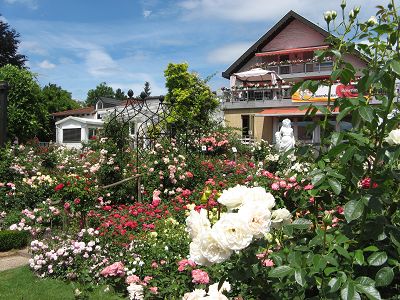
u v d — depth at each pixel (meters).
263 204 1.54
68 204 5.57
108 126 10.46
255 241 1.75
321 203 2.21
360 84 1.87
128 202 7.89
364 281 1.53
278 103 25.42
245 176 8.13
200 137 12.41
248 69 32.28
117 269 4.23
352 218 1.62
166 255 4.21
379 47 2.28
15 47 32.06
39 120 20.36
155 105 18.52
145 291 3.72
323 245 1.67
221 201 1.66
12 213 7.41
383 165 2.02
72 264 4.82
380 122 2.03
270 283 1.82
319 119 2.30
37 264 4.90
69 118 30.06
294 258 1.63
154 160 8.52
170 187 8.31
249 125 26.17
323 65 27.84
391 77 1.78
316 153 2.27
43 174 9.16
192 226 1.57
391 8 2.18
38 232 6.16
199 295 1.80
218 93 26.91
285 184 3.58
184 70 22.09
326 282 1.58
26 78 19.00
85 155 11.54
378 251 1.69
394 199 1.99
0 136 9.52
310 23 29.73
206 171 8.80
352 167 1.86
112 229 5.16
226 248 1.43
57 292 4.34
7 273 5.03
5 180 8.58
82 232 5.11
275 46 31.45
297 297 1.68
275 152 13.78
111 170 7.97
